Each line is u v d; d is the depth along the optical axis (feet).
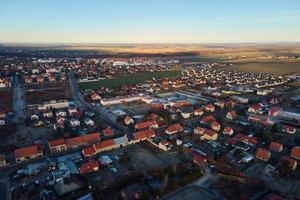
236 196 287.07
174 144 428.97
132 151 407.44
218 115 583.17
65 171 341.62
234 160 372.38
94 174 339.98
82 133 478.18
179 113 588.09
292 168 344.90
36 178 331.98
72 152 406.41
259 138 446.60
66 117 570.87
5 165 367.25
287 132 478.18
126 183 312.29
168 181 312.91
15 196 291.99
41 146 418.31
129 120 526.98
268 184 311.47
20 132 492.13
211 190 299.58
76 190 300.40
